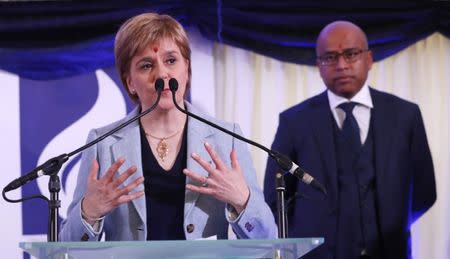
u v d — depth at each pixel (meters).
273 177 6.88
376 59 7.56
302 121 6.99
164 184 4.18
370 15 7.55
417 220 7.44
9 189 3.63
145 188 4.17
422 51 7.62
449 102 7.62
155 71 4.18
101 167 4.24
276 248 3.28
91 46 7.34
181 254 3.35
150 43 4.18
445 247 7.44
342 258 6.63
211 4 7.43
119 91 7.34
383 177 6.78
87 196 3.75
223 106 7.53
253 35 7.48
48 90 7.28
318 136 6.90
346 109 6.92
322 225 6.66
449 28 7.57
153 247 3.13
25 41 7.31
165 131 4.30
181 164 4.23
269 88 7.55
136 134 4.28
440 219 7.46
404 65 7.62
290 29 7.52
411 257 6.88
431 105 7.62
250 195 3.86
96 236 3.80
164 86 4.16
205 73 7.48
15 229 7.03
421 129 7.03
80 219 3.75
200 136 4.28
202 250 3.25
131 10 7.36
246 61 7.58
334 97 7.00
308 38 7.52
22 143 7.18
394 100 7.06
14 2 7.34
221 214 4.15
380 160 6.82
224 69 7.56
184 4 7.40
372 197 6.75
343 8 7.55
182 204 4.15
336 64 6.97
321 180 6.77
